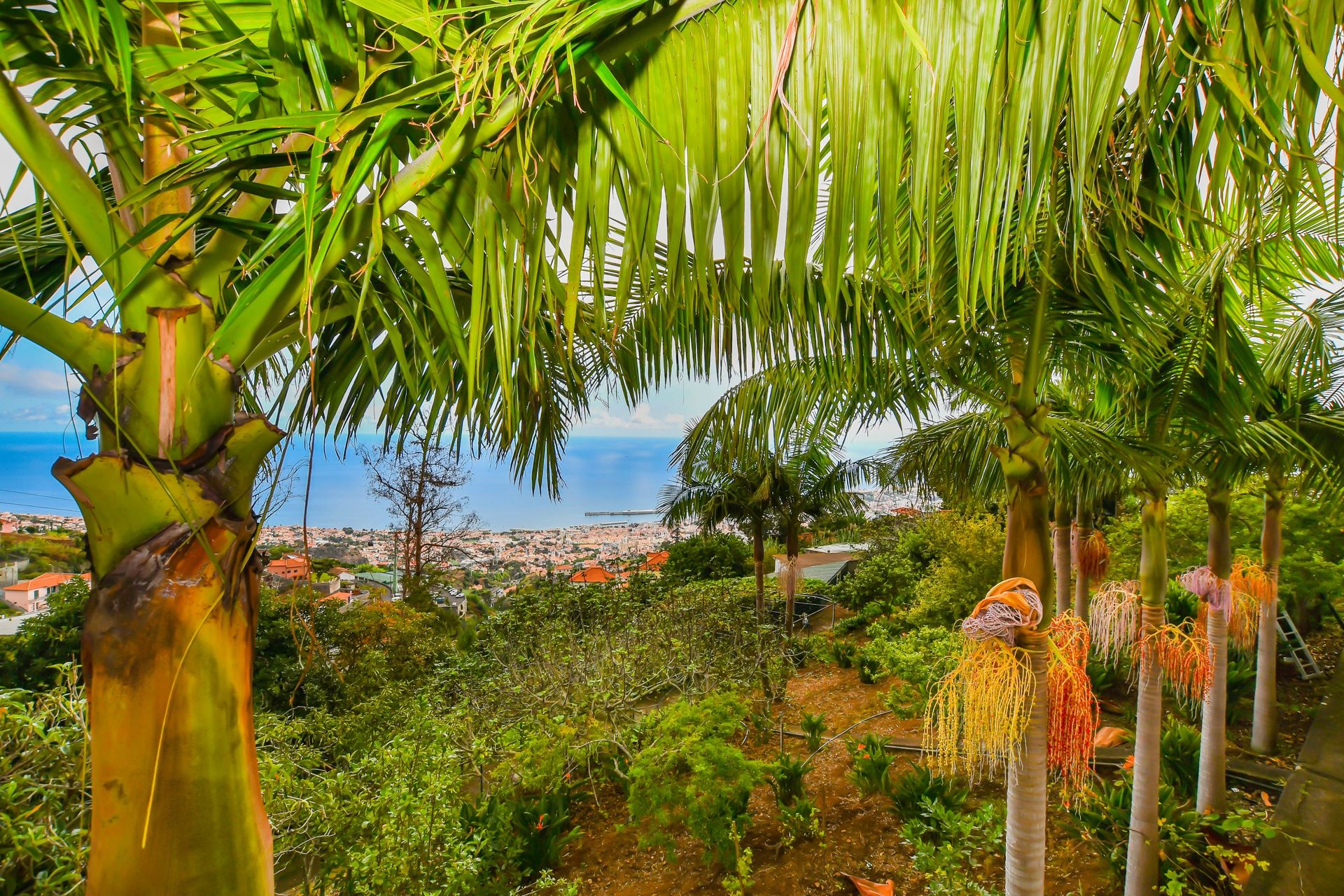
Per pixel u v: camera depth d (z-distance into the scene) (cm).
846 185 106
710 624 902
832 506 1018
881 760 588
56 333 97
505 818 499
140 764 96
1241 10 89
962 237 104
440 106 103
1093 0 94
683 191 113
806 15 101
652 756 516
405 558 1362
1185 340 304
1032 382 253
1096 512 973
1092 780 538
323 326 129
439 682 798
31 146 97
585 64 109
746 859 474
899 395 307
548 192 118
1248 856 416
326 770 440
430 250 121
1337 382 416
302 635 868
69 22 93
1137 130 114
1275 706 598
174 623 96
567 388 277
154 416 100
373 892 331
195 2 115
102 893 96
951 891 409
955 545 1041
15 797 196
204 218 107
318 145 92
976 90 99
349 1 102
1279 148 98
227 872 101
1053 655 252
